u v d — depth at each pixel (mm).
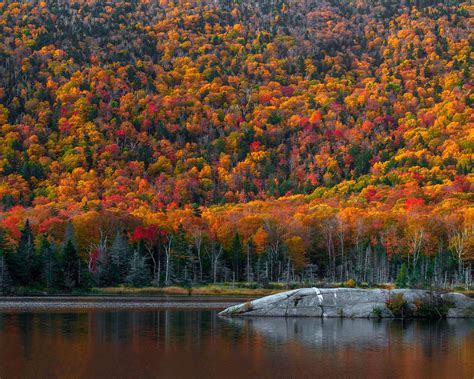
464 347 68438
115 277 140500
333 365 59625
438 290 90938
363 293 90125
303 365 59375
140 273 142000
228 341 69938
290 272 160375
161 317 90188
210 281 155375
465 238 155125
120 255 145000
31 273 127250
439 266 146125
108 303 110750
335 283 150000
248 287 144250
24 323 81000
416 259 152625
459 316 88312
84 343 67375
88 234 160500
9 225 159750
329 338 72750
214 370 56906
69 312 94938
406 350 66625
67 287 128000
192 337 72188
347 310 88688
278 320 86750
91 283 134750
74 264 129750
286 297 90625
